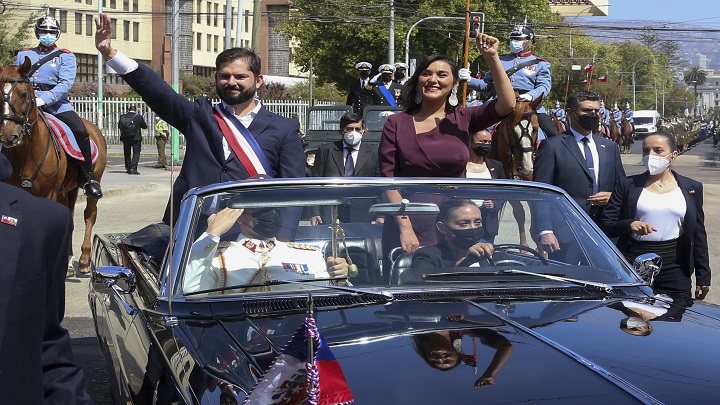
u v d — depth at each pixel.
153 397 3.28
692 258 5.88
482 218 4.31
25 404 2.49
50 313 2.63
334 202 4.29
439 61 5.00
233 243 4.06
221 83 5.46
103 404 5.82
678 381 2.93
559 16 64.19
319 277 4.04
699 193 5.88
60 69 10.70
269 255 4.07
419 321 3.48
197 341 3.38
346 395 2.60
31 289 2.51
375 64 41.22
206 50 70.75
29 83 9.24
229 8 26.70
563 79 61.84
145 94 5.45
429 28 39.53
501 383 2.87
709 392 2.85
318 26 40.28
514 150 10.27
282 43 77.62
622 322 3.54
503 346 3.18
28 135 9.24
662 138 5.78
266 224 4.17
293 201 4.25
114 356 4.30
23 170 9.35
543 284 4.03
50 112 10.52
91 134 11.34
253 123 5.57
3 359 2.45
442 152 5.01
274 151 5.59
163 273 3.94
